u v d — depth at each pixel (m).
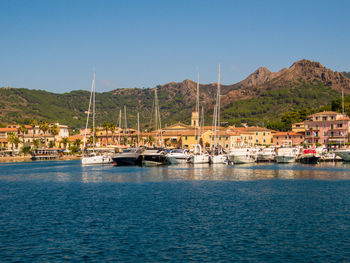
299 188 65.69
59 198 59.25
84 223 41.69
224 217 43.69
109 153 149.88
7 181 87.12
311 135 180.75
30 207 51.81
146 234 37.03
